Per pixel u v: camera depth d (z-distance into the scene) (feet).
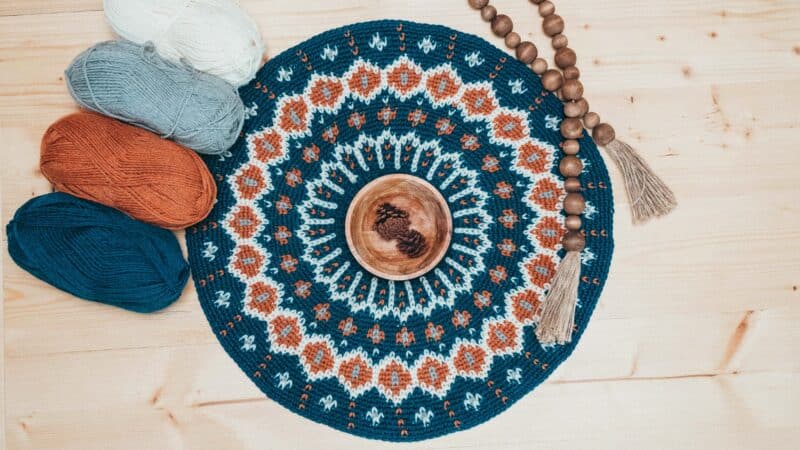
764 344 3.72
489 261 3.74
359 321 3.70
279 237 3.71
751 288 3.74
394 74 3.77
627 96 3.78
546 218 3.72
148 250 3.26
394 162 3.82
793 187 3.77
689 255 3.73
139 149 3.10
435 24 3.76
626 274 3.72
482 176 3.78
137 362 3.67
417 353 3.66
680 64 3.80
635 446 3.66
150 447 3.64
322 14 3.78
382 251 3.76
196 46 3.22
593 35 3.81
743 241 3.75
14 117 3.73
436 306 3.72
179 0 3.17
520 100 3.74
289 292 3.68
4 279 3.67
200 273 3.62
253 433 3.64
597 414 3.67
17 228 3.21
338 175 3.81
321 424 3.64
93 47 3.13
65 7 3.76
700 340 3.71
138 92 3.08
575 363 3.69
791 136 3.79
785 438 3.69
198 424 3.65
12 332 3.66
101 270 3.25
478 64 3.75
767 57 3.82
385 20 3.74
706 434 3.68
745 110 3.80
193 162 3.27
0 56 3.75
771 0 3.80
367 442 3.63
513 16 3.80
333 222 3.80
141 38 3.26
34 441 3.64
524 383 3.61
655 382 3.69
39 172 3.72
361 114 3.79
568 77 3.68
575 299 3.53
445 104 3.79
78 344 3.67
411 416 3.60
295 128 3.75
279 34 3.77
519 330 3.66
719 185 3.77
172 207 3.18
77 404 3.65
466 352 3.66
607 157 3.76
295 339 3.65
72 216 3.16
